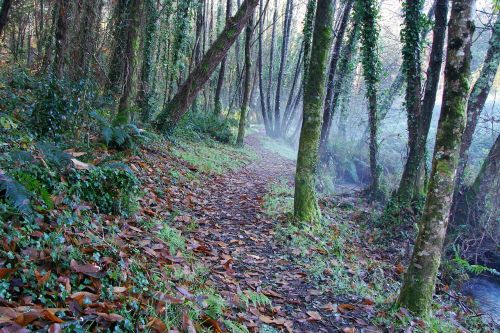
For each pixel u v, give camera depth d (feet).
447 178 14.48
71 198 14.96
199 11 67.97
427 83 33.76
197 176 32.91
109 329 8.82
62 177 15.23
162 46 70.54
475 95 37.06
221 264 16.44
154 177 25.90
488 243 31.45
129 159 26.40
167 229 17.31
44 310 8.20
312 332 13.11
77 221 13.07
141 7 30.04
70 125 22.82
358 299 16.29
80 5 24.18
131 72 29.96
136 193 18.98
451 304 19.99
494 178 34.22
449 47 14.02
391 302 16.03
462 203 34.99
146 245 15.06
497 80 73.10
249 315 12.75
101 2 26.22
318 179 46.83
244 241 20.70
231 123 88.17
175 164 32.50
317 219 25.36
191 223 20.97
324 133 52.16
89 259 11.19
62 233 11.66
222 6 118.83
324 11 23.88
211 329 11.02
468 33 13.69
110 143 27.32
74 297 9.15
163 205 21.90
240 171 44.32
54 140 21.20
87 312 8.94
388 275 21.38
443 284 23.85
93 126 26.50
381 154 64.49
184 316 10.25
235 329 10.95
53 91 21.83
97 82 26.17
